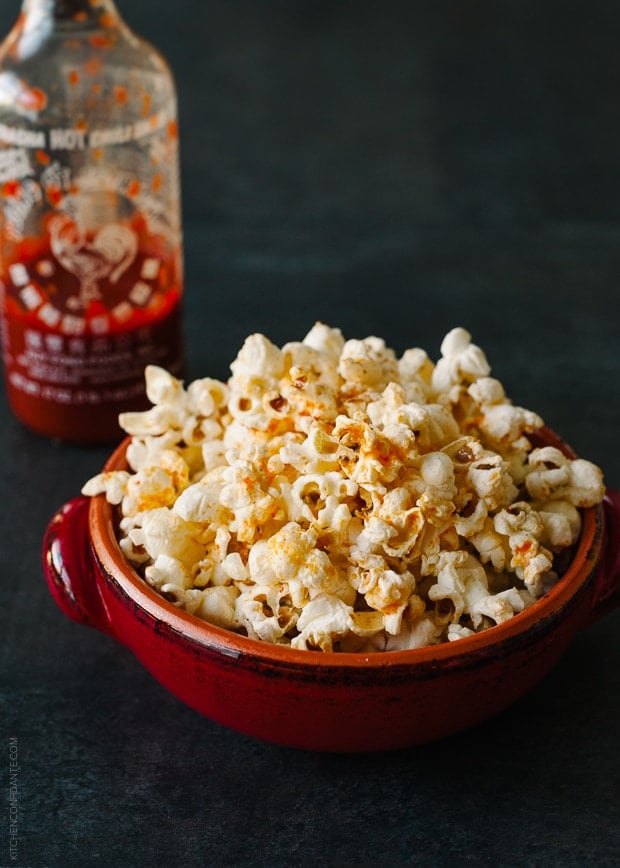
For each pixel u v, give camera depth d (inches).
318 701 18.6
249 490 19.3
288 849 19.3
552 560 20.0
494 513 19.9
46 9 24.9
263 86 39.2
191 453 20.9
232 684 18.8
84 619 20.3
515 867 19.1
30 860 19.3
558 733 20.7
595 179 34.6
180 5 43.4
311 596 19.0
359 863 19.2
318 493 19.5
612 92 38.9
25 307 25.1
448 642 18.7
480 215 33.0
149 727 20.9
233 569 19.4
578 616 19.5
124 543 20.0
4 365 27.3
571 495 20.3
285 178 34.7
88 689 21.5
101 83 24.9
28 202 24.8
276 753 20.5
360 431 19.3
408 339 28.5
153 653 19.3
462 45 41.3
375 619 19.0
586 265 30.9
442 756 20.4
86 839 19.5
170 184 25.6
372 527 19.0
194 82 39.4
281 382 20.2
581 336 28.5
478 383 20.6
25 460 25.7
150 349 25.5
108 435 25.8
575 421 26.1
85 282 24.9
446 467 19.3
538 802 19.8
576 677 21.4
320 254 31.3
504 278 30.5
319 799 19.9
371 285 30.2
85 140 24.7
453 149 36.0
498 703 19.3
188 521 19.7
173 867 19.2
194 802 19.9
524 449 20.6
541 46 41.1
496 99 38.5
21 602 22.9
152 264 25.3
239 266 30.8
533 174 34.8
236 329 28.7
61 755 20.5
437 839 19.4
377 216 33.0
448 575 19.2
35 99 24.6
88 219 24.9
